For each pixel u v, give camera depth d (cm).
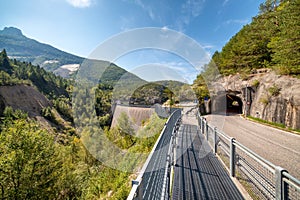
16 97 5419
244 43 2325
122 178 488
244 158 328
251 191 290
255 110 1597
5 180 880
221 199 280
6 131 977
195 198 285
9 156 871
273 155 582
